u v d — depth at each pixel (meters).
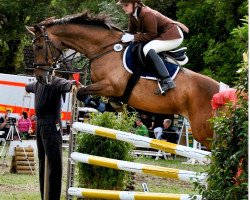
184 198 8.63
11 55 45.12
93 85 10.39
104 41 10.48
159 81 10.09
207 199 7.11
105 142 10.95
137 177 16.84
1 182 14.89
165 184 15.85
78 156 10.12
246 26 7.78
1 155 19.45
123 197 9.41
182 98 10.15
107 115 11.43
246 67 7.01
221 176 7.03
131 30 10.59
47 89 10.40
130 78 10.25
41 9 44.03
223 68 25.75
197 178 7.68
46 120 10.41
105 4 34.22
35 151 18.41
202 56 28.52
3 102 30.00
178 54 10.41
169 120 23.47
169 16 34.44
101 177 11.04
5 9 43.28
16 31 44.56
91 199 10.73
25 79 30.02
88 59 10.99
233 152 7.01
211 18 28.09
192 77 10.26
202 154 8.76
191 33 28.89
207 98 10.16
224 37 28.11
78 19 10.61
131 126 11.68
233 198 6.83
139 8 10.29
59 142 10.44
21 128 25.17
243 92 7.03
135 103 10.34
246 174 6.82
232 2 26.44
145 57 10.13
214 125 7.21
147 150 24.66
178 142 23.84
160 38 10.27
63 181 15.40
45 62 10.66
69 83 10.36
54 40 10.66
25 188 14.09
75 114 10.48
